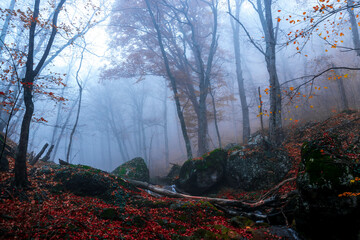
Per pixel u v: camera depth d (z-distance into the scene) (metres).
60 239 4.68
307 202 5.61
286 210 7.21
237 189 11.25
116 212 6.35
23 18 7.72
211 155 12.32
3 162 7.68
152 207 7.59
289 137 12.98
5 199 6.05
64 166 8.96
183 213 7.16
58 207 6.26
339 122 11.70
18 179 6.73
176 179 13.36
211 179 11.78
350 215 5.05
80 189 7.93
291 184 9.05
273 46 12.55
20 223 4.91
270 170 10.51
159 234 5.69
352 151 6.40
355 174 5.31
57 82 8.75
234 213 8.12
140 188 10.66
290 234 6.12
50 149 12.84
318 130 11.71
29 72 7.26
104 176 8.56
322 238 5.54
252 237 6.04
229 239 5.83
